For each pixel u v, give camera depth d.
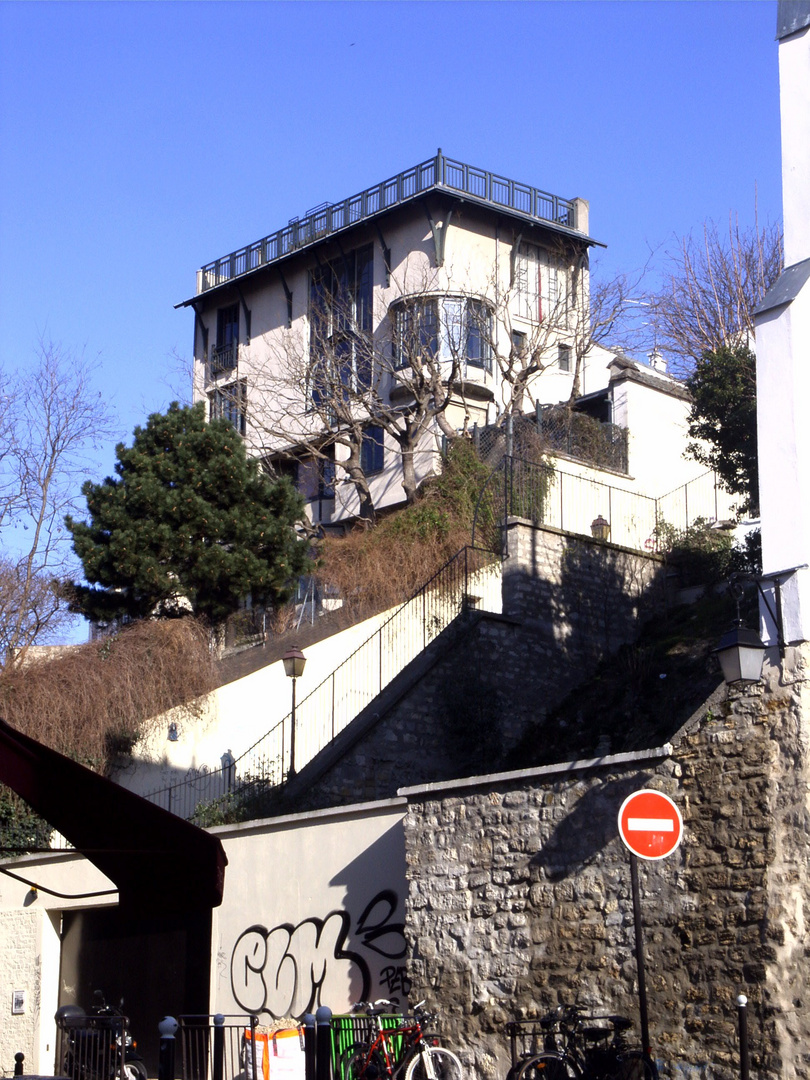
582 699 21.70
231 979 16.30
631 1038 11.55
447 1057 12.71
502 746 20.86
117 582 26.95
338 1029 13.30
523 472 24.83
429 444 34.41
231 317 43.94
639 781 12.16
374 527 29.08
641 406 28.91
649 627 23.70
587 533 25.34
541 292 39.31
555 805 12.79
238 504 28.12
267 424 39.31
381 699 20.58
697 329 36.88
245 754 22.09
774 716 11.34
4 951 19.97
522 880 12.87
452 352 32.81
